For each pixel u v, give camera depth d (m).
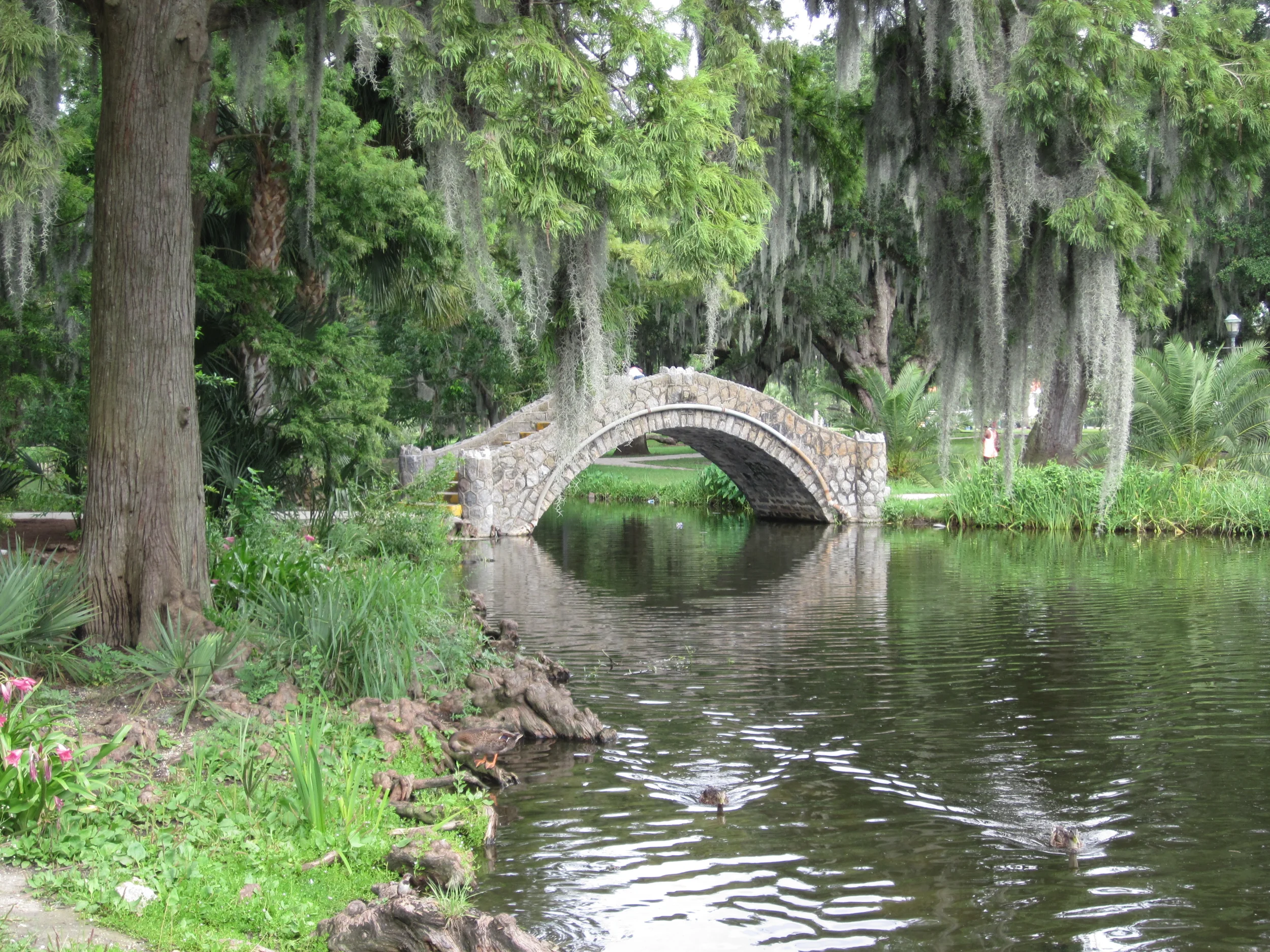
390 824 6.19
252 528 12.26
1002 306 13.97
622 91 8.84
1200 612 13.80
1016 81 13.16
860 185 20.11
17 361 13.23
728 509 30.62
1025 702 9.34
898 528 25.45
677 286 22.84
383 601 8.92
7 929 4.27
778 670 10.55
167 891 4.81
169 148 8.05
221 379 13.65
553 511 29.41
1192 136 13.51
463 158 9.77
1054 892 5.63
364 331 17.83
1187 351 25.03
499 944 4.52
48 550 12.50
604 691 9.74
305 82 12.14
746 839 6.30
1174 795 7.06
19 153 8.16
